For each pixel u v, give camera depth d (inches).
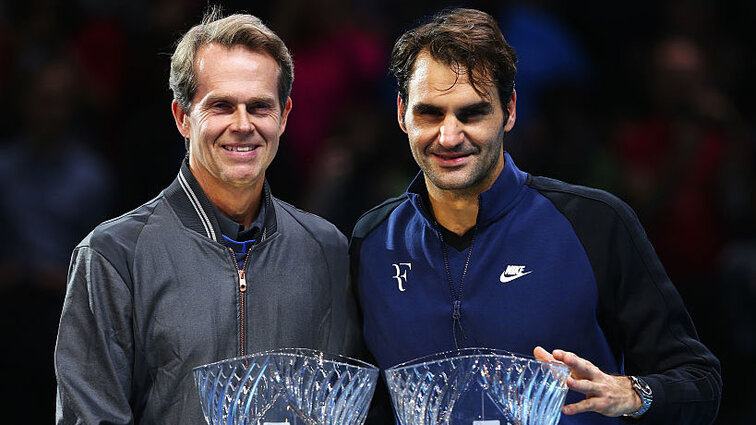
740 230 775.1
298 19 831.1
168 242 346.0
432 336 349.4
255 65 340.8
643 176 788.0
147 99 810.2
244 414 312.5
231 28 342.6
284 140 808.9
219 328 343.0
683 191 772.6
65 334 336.8
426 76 330.6
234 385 313.0
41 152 735.7
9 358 661.9
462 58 327.3
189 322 340.2
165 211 351.9
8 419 657.0
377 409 366.3
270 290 352.2
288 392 313.6
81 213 741.9
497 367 306.0
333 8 841.5
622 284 342.6
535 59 837.2
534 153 760.3
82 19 863.7
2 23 824.9
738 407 729.6
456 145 328.8
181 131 360.5
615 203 351.6
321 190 745.6
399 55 343.0
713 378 336.5
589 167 772.0
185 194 353.4
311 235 367.6
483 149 333.4
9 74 813.9
